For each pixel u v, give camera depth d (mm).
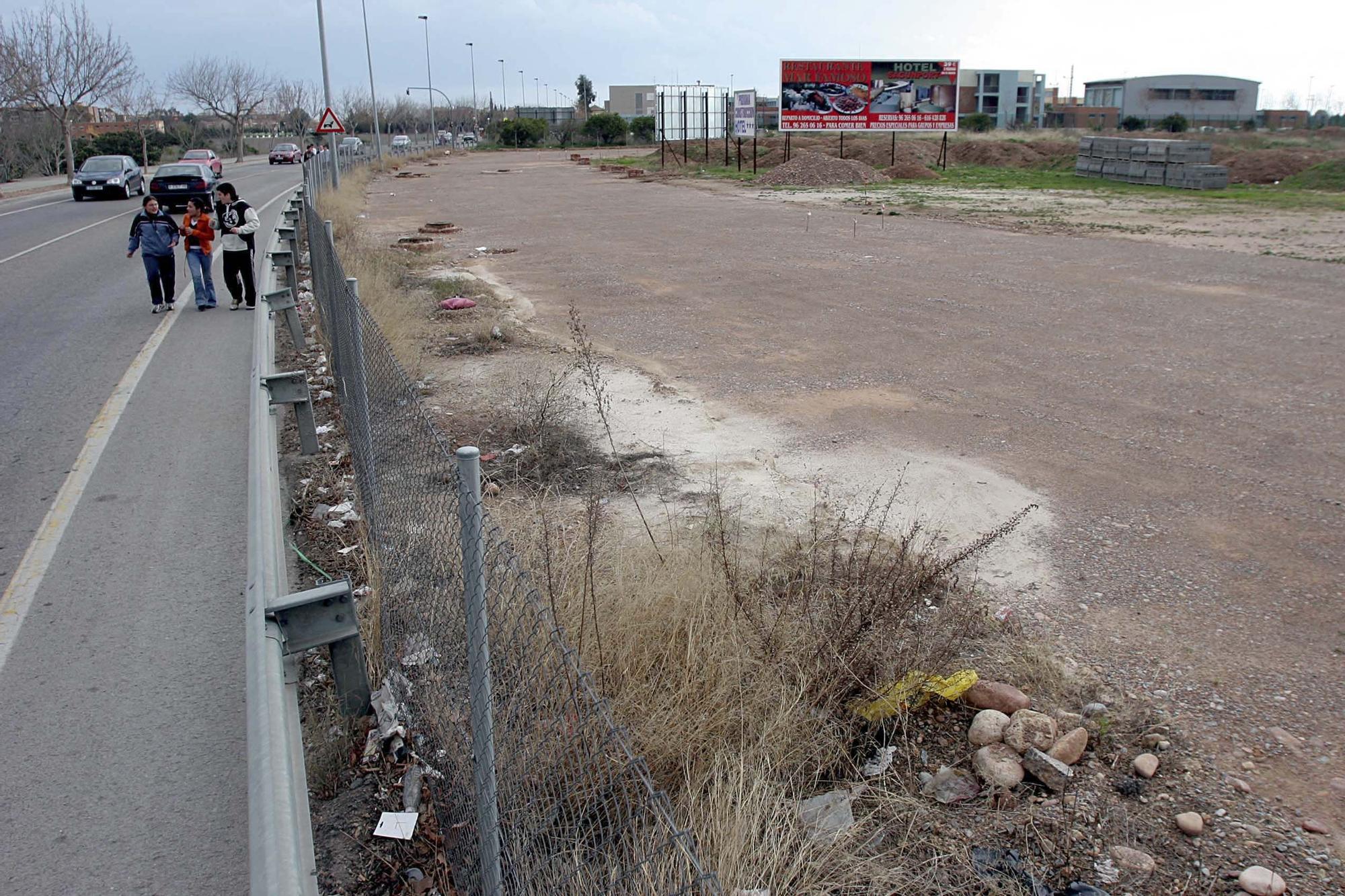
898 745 3965
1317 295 14164
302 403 7176
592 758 2705
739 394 9328
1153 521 6262
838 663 4070
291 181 44406
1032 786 3715
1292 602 5176
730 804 3191
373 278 13641
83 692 4461
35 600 5320
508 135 91688
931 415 8578
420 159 68375
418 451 3609
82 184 33125
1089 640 4809
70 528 6254
